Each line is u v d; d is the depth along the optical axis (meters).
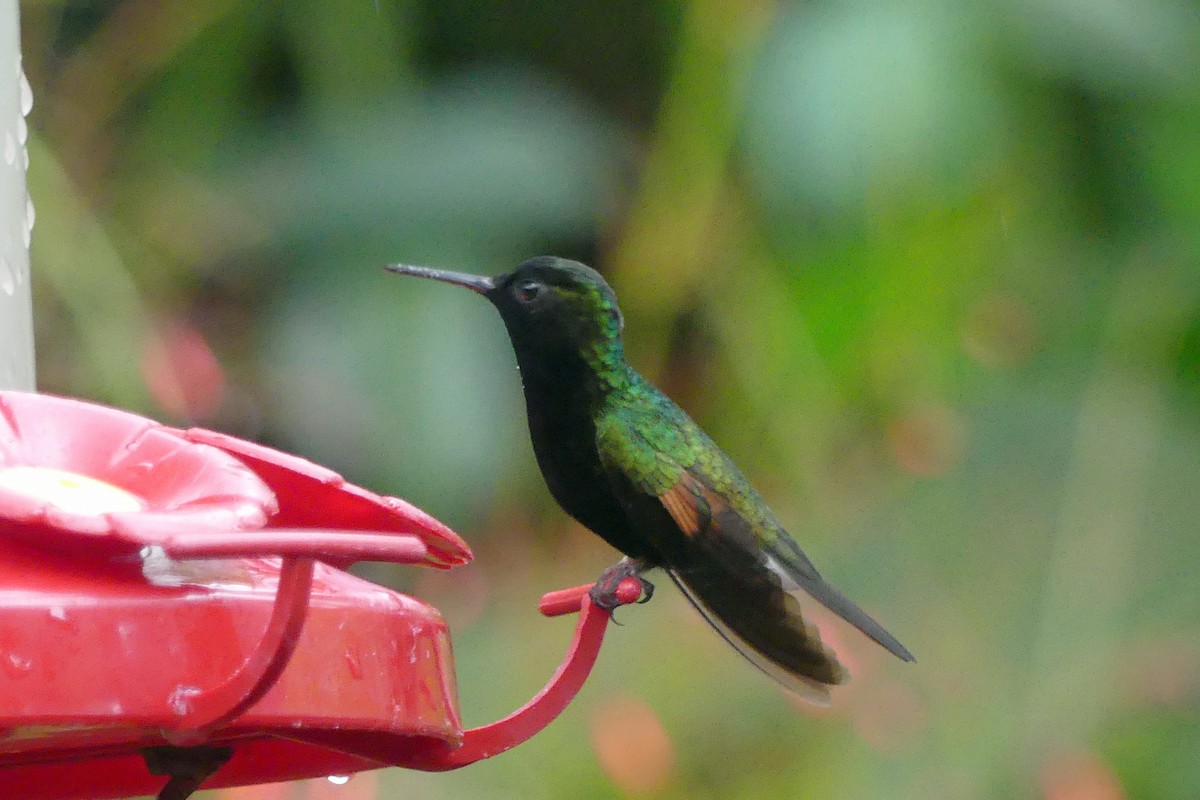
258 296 10.34
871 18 9.89
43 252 9.01
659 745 8.67
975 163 9.65
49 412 4.59
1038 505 9.26
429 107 11.02
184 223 10.21
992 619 8.98
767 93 9.75
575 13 11.36
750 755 8.72
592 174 10.90
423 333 10.11
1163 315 9.78
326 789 8.20
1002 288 9.74
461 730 4.50
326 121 10.74
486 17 11.45
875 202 9.51
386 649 4.17
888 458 9.57
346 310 10.20
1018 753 8.52
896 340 9.54
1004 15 10.02
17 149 5.61
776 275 9.66
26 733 3.83
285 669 3.88
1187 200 10.20
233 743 4.63
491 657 9.16
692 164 9.66
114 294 9.10
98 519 3.72
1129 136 10.28
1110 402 9.56
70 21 10.42
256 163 10.66
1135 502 9.27
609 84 11.41
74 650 3.69
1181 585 8.96
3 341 5.47
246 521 3.94
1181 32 10.45
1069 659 8.80
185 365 9.34
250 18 10.63
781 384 9.60
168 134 10.46
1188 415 9.55
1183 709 8.55
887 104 9.59
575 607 5.27
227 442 4.61
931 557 9.28
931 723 8.69
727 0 9.84
